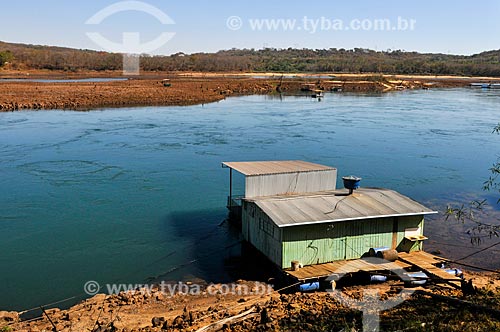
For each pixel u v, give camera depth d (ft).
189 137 173.68
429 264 62.59
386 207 66.59
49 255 74.54
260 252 69.00
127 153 145.59
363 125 210.38
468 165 138.72
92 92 272.31
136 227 86.53
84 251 76.18
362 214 63.82
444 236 83.97
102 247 77.82
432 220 92.07
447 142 173.27
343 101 314.35
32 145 152.56
